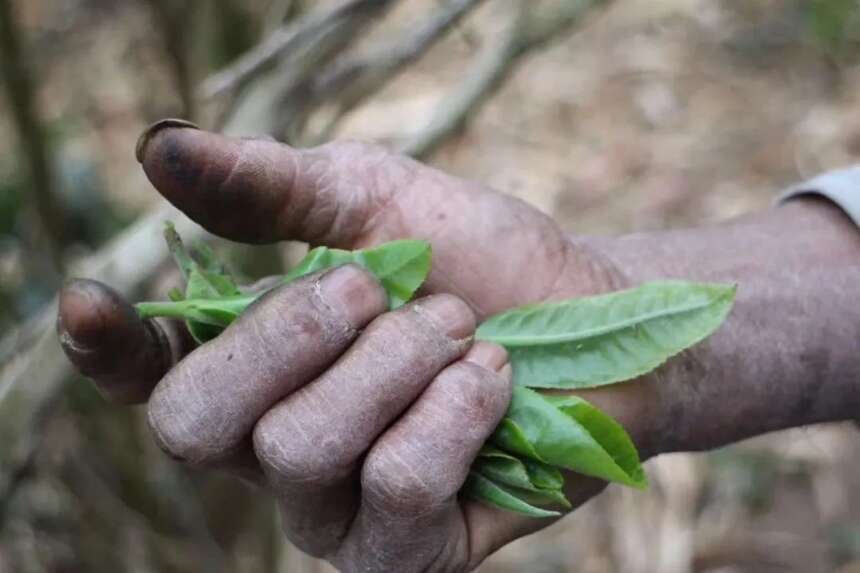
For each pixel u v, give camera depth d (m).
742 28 1.64
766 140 1.45
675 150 1.45
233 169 0.47
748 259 0.55
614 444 0.48
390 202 0.51
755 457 1.09
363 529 0.47
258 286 0.50
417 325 0.45
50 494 0.69
